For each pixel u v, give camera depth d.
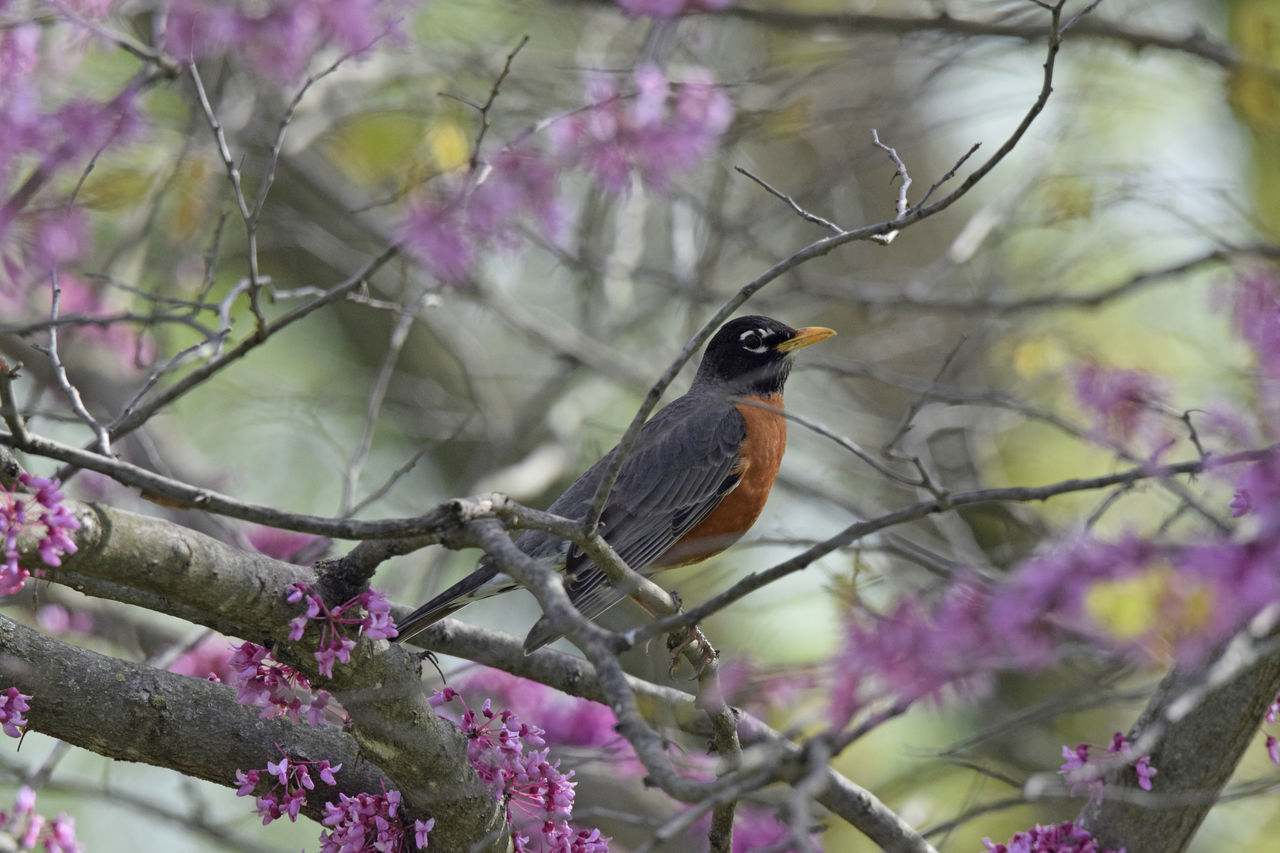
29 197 8.02
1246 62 13.30
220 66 13.01
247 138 14.03
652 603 7.29
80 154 8.41
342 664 6.46
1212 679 6.10
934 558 10.61
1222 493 9.35
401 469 9.67
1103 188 13.20
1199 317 14.62
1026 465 15.29
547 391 15.74
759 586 5.54
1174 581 6.04
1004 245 15.98
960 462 15.07
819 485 14.07
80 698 7.03
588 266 13.68
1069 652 6.42
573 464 15.95
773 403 11.93
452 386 18.81
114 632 12.90
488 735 6.97
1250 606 6.08
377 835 7.01
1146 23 14.60
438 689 8.16
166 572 6.09
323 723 7.34
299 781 7.06
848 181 16.11
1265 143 14.62
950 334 17.56
